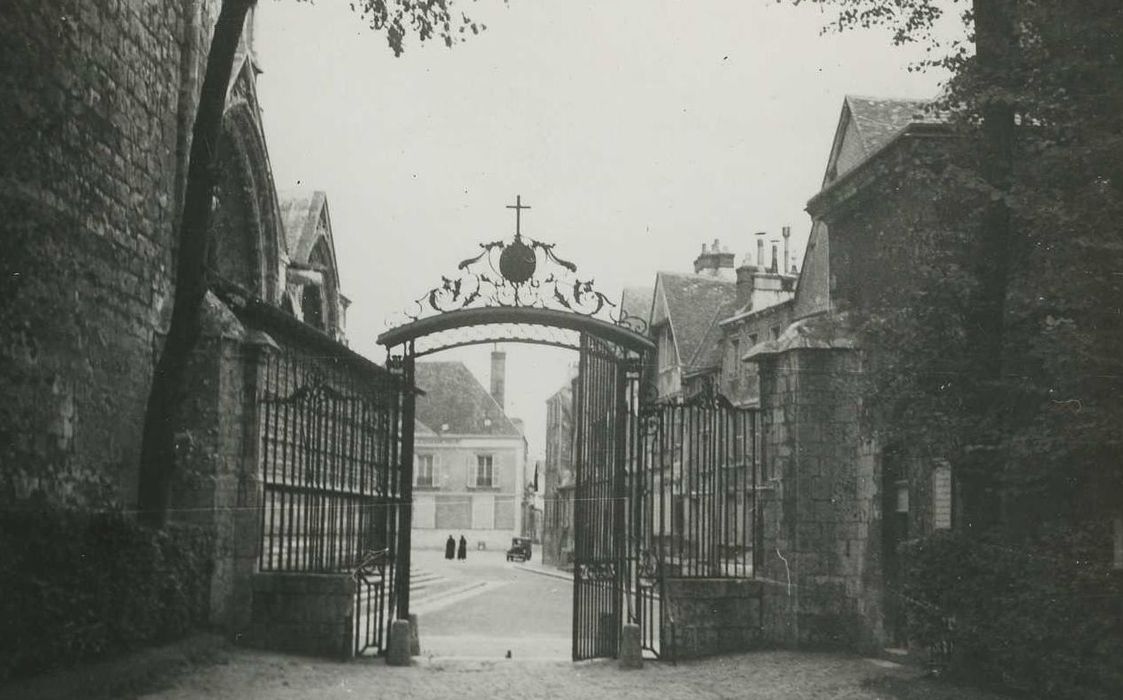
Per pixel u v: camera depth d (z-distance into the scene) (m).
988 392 11.12
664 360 39.34
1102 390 10.12
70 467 12.14
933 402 11.45
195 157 12.43
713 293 38.94
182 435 13.27
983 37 11.25
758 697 11.26
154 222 14.51
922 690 10.82
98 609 10.68
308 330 18.14
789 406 14.50
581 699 11.13
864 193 15.27
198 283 12.50
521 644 16.58
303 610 13.37
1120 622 9.73
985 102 10.96
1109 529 10.02
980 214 11.43
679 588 13.92
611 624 13.94
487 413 78.44
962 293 11.28
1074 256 10.26
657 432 14.59
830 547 14.20
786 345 14.66
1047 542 10.43
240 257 22.92
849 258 15.91
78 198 12.31
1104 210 10.00
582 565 14.16
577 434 14.48
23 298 11.13
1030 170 11.16
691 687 11.84
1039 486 10.97
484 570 49.66
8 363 10.89
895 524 14.00
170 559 12.11
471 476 77.12
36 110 11.34
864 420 13.63
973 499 11.23
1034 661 10.20
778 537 14.37
